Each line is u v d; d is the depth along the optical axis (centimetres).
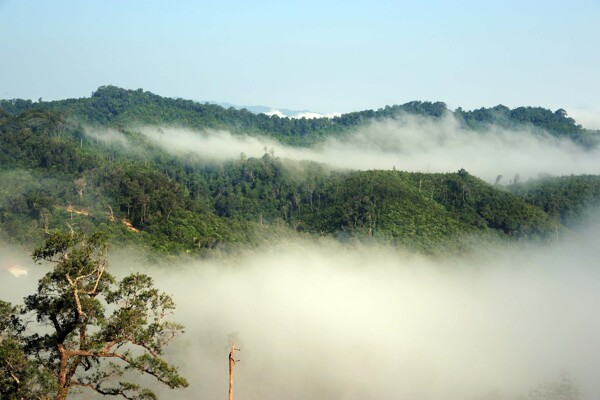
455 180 18662
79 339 3164
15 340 2919
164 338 3250
